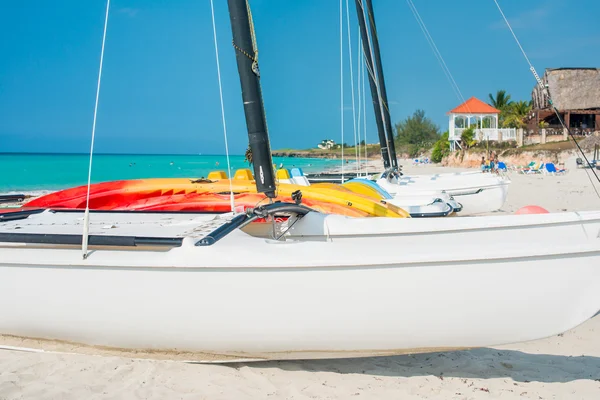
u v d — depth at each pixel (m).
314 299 2.99
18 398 2.86
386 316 2.99
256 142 3.56
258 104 3.54
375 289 2.95
